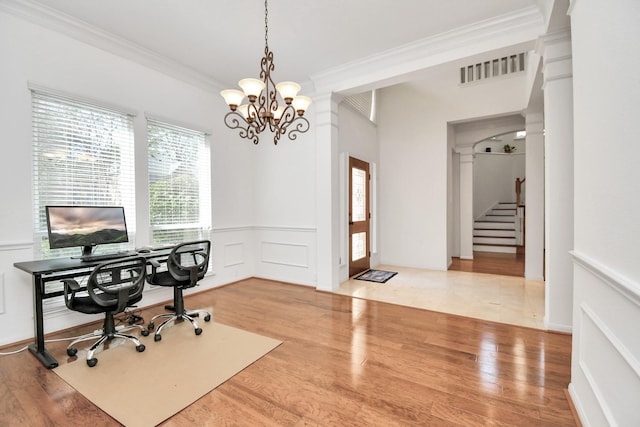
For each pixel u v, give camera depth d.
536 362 2.11
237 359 2.18
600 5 1.26
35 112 2.54
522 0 2.44
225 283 4.25
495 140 9.43
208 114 4.00
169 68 3.49
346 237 4.53
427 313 3.13
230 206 4.33
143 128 3.27
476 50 2.86
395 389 1.82
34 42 2.51
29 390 1.80
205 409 1.64
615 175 1.14
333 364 2.11
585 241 1.48
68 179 2.73
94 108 2.89
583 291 1.52
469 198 6.13
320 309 3.28
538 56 3.12
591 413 1.37
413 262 5.49
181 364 2.11
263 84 2.18
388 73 3.37
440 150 5.23
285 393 1.78
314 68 3.67
